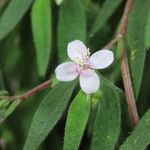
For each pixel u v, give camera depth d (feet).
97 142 0.45
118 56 0.50
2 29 0.61
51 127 0.45
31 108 0.71
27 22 0.72
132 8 0.56
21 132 0.72
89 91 0.45
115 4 0.61
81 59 0.47
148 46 0.52
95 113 0.47
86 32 0.62
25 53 0.73
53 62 0.68
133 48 0.53
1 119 0.47
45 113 0.46
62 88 0.48
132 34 0.54
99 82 0.46
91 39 0.65
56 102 0.47
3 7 0.69
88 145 0.62
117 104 0.45
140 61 0.52
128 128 0.47
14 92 0.72
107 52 0.47
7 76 0.74
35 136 0.45
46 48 0.58
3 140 0.70
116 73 0.59
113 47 0.53
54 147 0.70
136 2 0.57
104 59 0.47
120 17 0.68
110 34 0.67
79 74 0.46
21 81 0.74
